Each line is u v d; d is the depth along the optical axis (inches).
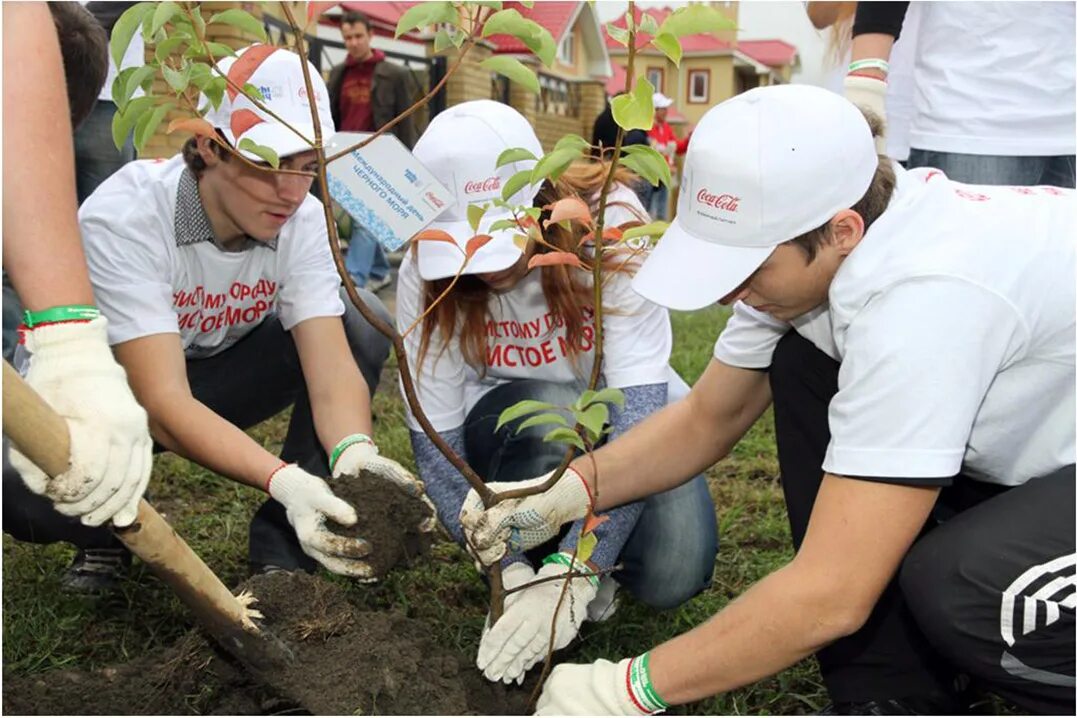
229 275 95.5
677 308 64.3
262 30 63.9
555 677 74.0
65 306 60.0
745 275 63.8
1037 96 118.0
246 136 80.7
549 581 81.0
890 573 65.1
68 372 59.1
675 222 68.8
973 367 62.5
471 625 99.0
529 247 85.6
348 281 67.1
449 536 107.6
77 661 90.9
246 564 111.3
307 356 98.7
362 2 397.4
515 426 97.7
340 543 82.3
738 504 132.4
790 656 66.7
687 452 86.0
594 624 101.0
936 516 82.8
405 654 77.2
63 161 61.2
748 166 62.8
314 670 74.6
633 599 107.0
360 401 97.2
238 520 122.6
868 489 63.6
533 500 81.3
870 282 63.7
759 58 965.8
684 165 68.1
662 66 767.1
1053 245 65.9
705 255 64.9
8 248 60.2
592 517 73.9
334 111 305.6
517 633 80.3
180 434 87.0
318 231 100.1
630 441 85.7
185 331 97.9
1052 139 119.3
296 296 99.4
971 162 121.3
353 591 103.6
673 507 94.0
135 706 76.9
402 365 70.2
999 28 116.6
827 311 72.7
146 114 63.3
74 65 80.4
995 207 67.4
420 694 75.2
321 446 105.7
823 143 62.7
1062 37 116.6
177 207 90.4
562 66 562.6
